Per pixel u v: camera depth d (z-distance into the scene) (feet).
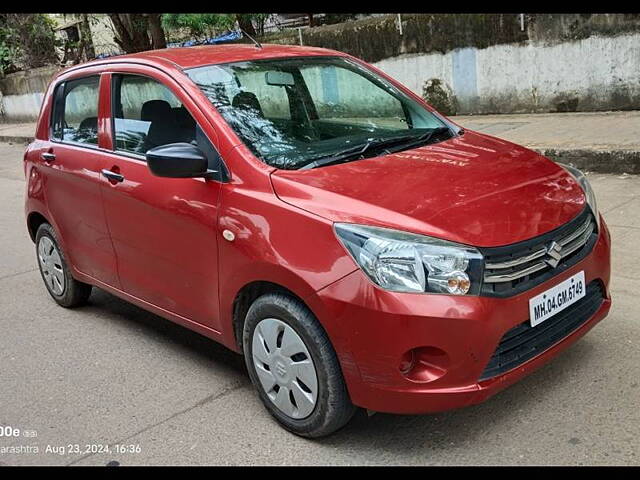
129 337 15.26
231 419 11.50
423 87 35.53
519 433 10.20
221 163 11.34
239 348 11.69
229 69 12.87
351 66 14.39
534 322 9.54
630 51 28.55
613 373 11.46
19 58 66.90
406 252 9.09
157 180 12.39
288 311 10.04
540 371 11.74
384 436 10.52
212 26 40.78
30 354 14.82
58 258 16.72
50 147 16.02
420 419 10.84
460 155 11.78
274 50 13.98
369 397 9.49
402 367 9.20
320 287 9.45
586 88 30.22
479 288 9.07
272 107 12.59
